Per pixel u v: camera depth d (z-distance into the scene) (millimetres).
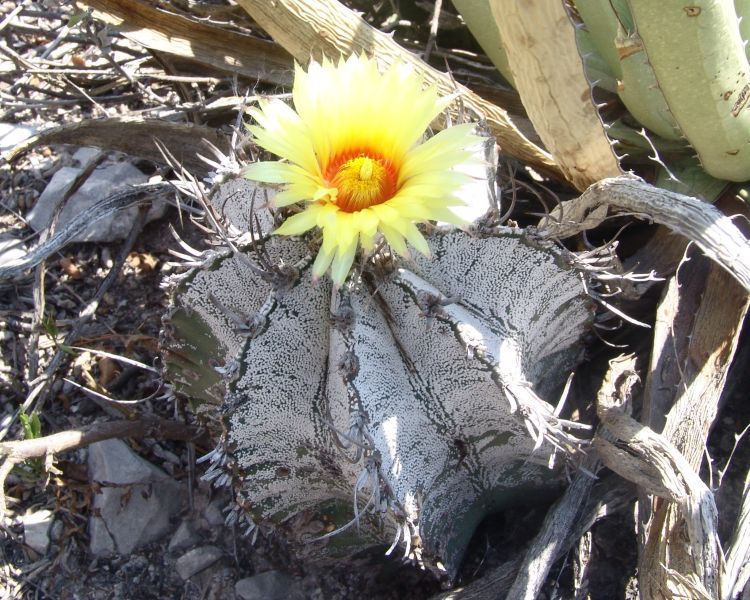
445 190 239
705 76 304
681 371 327
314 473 315
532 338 315
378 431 275
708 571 273
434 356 286
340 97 258
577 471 320
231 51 426
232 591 367
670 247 363
